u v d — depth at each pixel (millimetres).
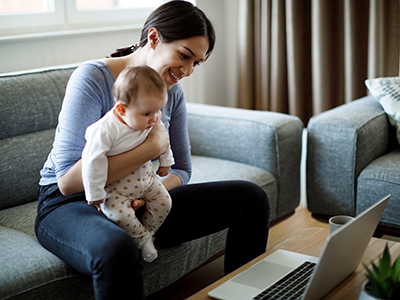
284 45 2879
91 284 1204
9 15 2180
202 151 2223
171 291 1715
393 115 2035
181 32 1196
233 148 2096
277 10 2809
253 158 2033
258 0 2906
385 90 2084
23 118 1705
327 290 974
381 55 2521
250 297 965
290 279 1039
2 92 1671
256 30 2971
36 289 1088
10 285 1057
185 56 1224
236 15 3180
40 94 1770
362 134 1913
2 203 1609
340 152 1973
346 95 2711
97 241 1017
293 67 2828
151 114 1113
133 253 1019
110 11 2662
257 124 1995
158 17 1229
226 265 1356
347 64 2658
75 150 1178
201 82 3178
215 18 3170
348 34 2607
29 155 1689
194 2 2982
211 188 1342
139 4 2912
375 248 1203
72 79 1243
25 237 1306
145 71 1094
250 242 1320
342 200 2021
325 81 2742
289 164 2023
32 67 2225
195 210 1312
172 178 1433
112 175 1122
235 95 3189
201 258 1584
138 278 1024
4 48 2100
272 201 1966
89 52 2473
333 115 2037
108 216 1171
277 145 1954
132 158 1134
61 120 1214
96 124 1116
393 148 2176
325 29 2666
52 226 1146
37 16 2293
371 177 1877
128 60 1313
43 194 1271
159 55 1244
